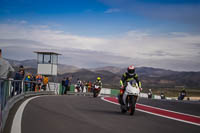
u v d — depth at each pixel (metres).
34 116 8.14
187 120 8.69
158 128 6.91
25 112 8.95
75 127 6.60
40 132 5.91
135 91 9.38
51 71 33.44
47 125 6.74
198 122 8.34
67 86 28.83
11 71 10.91
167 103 16.34
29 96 17.61
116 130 6.40
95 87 23.39
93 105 12.76
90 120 7.78
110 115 9.12
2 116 6.16
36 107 10.55
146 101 17.94
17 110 9.41
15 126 6.49
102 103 14.28
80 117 8.30
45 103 12.46
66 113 9.12
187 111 11.70
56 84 29.52
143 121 8.04
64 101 14.45
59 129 6.30
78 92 33.78
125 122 7.69
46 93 25.20
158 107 13.17
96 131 6.20
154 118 8.84
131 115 9.42
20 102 12.44
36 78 24.53
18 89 13.61
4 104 7.23
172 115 9.92
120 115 9.27
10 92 9.98
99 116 8.73
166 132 6.40
